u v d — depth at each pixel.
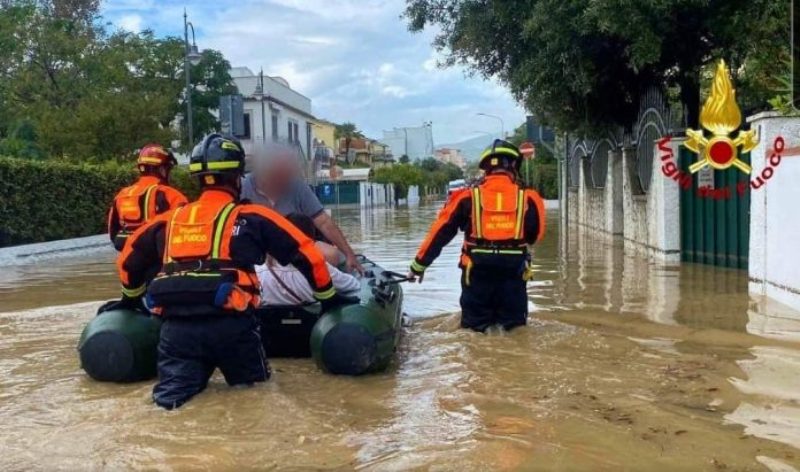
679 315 6.78
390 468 3.19
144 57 31.64
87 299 8.91
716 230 10.53
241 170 4.45
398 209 46.56
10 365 5.24
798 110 7.83
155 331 4.80
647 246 12.57
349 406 4.09
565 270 10.55
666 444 3.45
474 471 3.15
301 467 3.21
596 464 3.22
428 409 4.02
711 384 4.41
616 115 15.52
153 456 3.34
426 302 7.92
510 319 6.14
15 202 16.88
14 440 3.58
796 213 7.00
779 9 10.74
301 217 5.36
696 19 11.84
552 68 12.73
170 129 28.78
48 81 29.67
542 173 42.38
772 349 5.34
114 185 21.48
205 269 4.21
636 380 4.53
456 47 14.57
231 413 3.93
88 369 4.67
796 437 3.53
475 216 5.96
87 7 36.03
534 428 3.67
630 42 12.09
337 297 4.95
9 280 11.20
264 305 5.25
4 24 28.17
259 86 41.88
